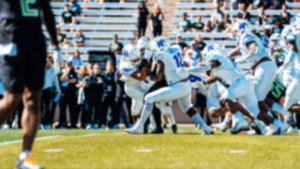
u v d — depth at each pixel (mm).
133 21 47500
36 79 10398
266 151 13727
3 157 12500
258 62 23359
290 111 23719
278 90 25703
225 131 25156
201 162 11125
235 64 22703
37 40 10359
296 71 23156
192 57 33969
